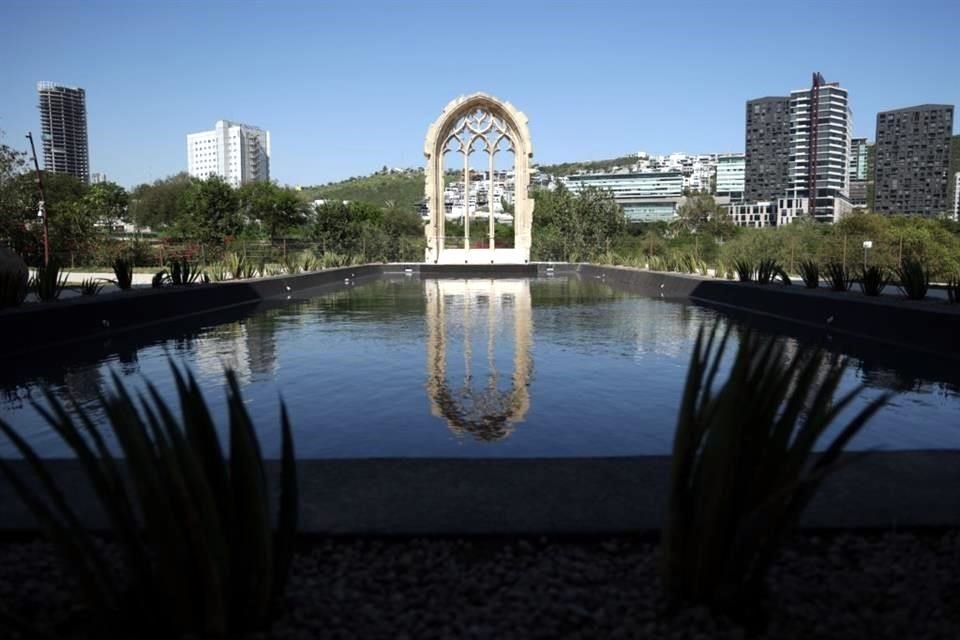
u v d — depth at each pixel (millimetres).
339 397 5883
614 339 9344
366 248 33781
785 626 2064
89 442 4504
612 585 2309
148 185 80688
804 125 122562
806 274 13617
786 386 2062
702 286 15992
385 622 2088
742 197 147125
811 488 2016
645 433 4777
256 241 36531
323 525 2740
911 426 4914
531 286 21234
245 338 9562
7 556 2576
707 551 2062
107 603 1935
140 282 18281
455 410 5438
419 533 2682
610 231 35000
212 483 1999
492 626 2064
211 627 1912
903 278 10953
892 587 2275
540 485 3154
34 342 8570
